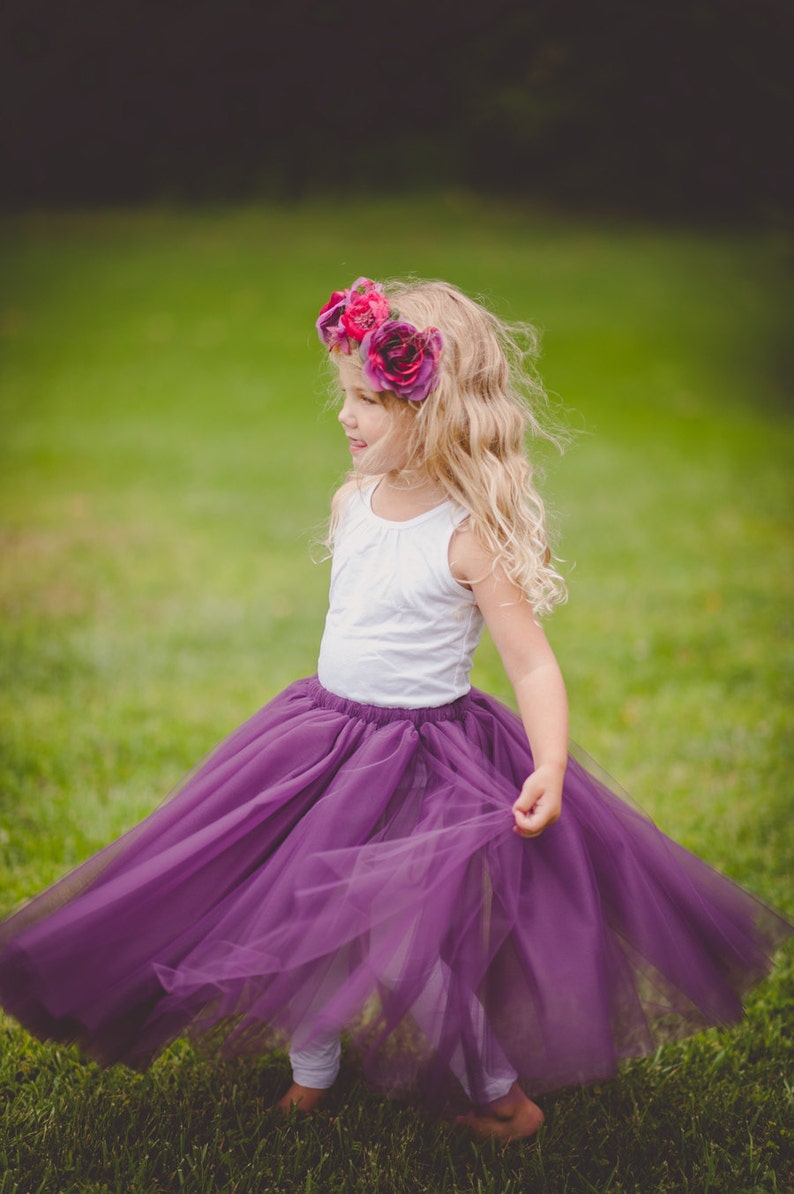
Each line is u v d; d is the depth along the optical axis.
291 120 26.31
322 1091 3.02
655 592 7.52
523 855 2.72
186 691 5.84
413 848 2.63
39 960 2.65
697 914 2.93
